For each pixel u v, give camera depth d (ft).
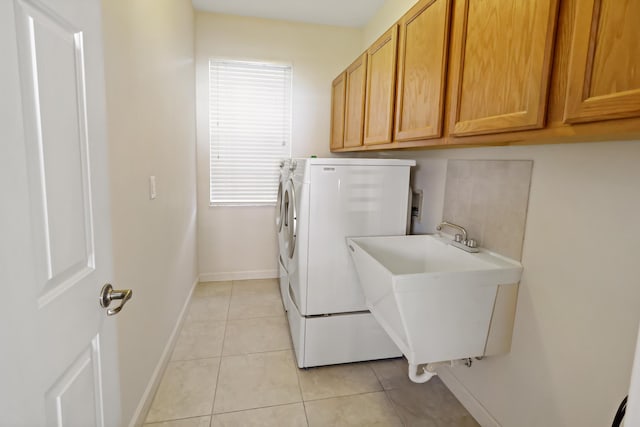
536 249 4.35
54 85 2.12
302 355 6.59
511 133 3.32
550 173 4.14
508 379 4.83
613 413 3.45
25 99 1.85
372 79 6.93
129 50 4.52
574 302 3.84
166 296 6.57
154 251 5.74
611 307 3.45
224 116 10.28
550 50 2.80
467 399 5.68
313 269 6.40
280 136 10.70
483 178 5.33
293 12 9.63
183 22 8.00
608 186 3.46
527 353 4.49
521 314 4.58
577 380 3.83
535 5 2.93
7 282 1.70
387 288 4.35
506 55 3.30
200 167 10.33
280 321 8.53
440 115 4.41
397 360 7.09
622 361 3.35
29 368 1.87
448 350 4.51
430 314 4.25
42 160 2.00
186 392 5.90
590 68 2.46
